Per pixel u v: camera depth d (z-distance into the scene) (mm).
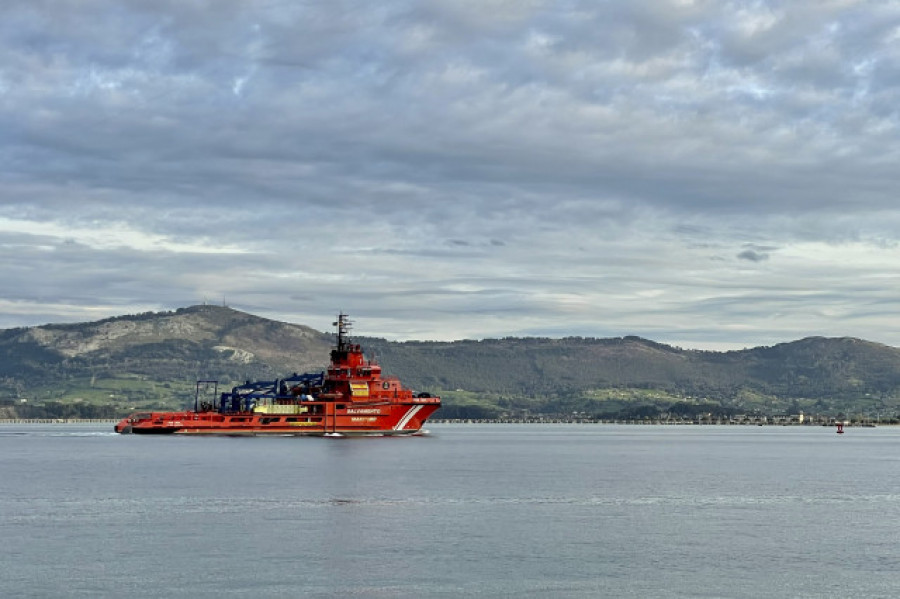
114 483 194500
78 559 111812
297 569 107250
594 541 125750
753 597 97000
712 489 195125
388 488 186500
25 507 156000
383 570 107062
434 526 136875
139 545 120500
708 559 114375
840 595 97938
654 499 173750
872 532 134875
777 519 147875
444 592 97938
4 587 98938
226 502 162500
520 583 101688
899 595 98125
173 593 96812
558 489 190000
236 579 102375
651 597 96688
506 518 145750
